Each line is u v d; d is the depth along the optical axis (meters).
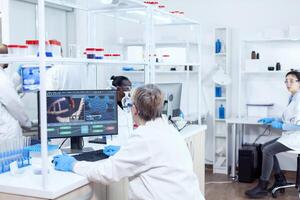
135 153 1.93
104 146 2.74
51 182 1.94
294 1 5.02
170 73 5.75
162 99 2.03
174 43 5.58
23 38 4.74
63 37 5.41
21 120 3.08
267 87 5.24
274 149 4.20
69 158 2.19
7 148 2.27
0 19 4.23
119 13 3.59
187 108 5.64
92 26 3.66
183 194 1.92
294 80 4.32
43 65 1.85
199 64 4.14
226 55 5.22
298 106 4.22
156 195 1.91
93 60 2.29
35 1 4.80
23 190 1.87
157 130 1.97
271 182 4.71
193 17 5.54
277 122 4.50
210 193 4.39
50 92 2.48
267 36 4.92
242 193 4.39
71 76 3.58
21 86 3.05
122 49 5.75
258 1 5.19
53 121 2.49
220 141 5.46
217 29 5.34
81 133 2.57
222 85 5.31
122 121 2.94
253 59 5.07
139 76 5.75
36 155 2.50
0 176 2.06
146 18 3.17
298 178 4.27
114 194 2.40
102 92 2.63
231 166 5.24
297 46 5.05
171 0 5.63
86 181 2.03
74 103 2.54
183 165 1.97
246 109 5.34
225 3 5.36
